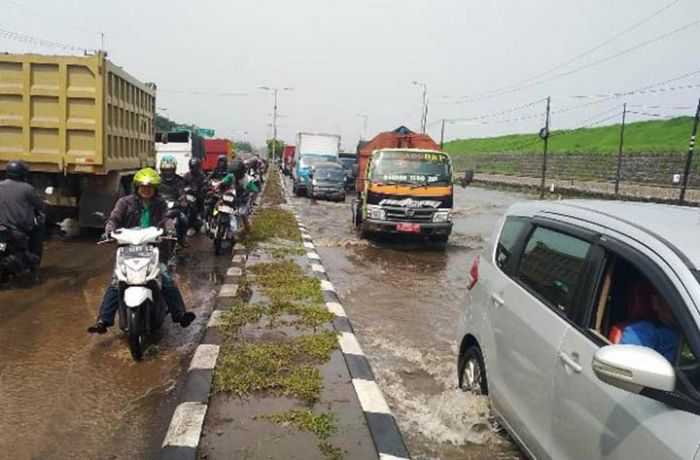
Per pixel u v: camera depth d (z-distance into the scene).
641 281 2.97
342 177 27.16
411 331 6.81
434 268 10.95
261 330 6.27
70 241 10.98
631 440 2.38
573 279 3.25
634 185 34.00
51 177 10.60
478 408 4.31
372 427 4.21
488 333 4.15
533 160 54.00
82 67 9.77
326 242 13.48
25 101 9.77
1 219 7.46
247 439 3.98
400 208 13.04
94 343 5.78
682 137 45.00
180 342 5.98
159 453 3.80
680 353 2.44
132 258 5.37
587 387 2.78
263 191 29.61
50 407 4.39
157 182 5.90
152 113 14.40
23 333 5.96
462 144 97.94
